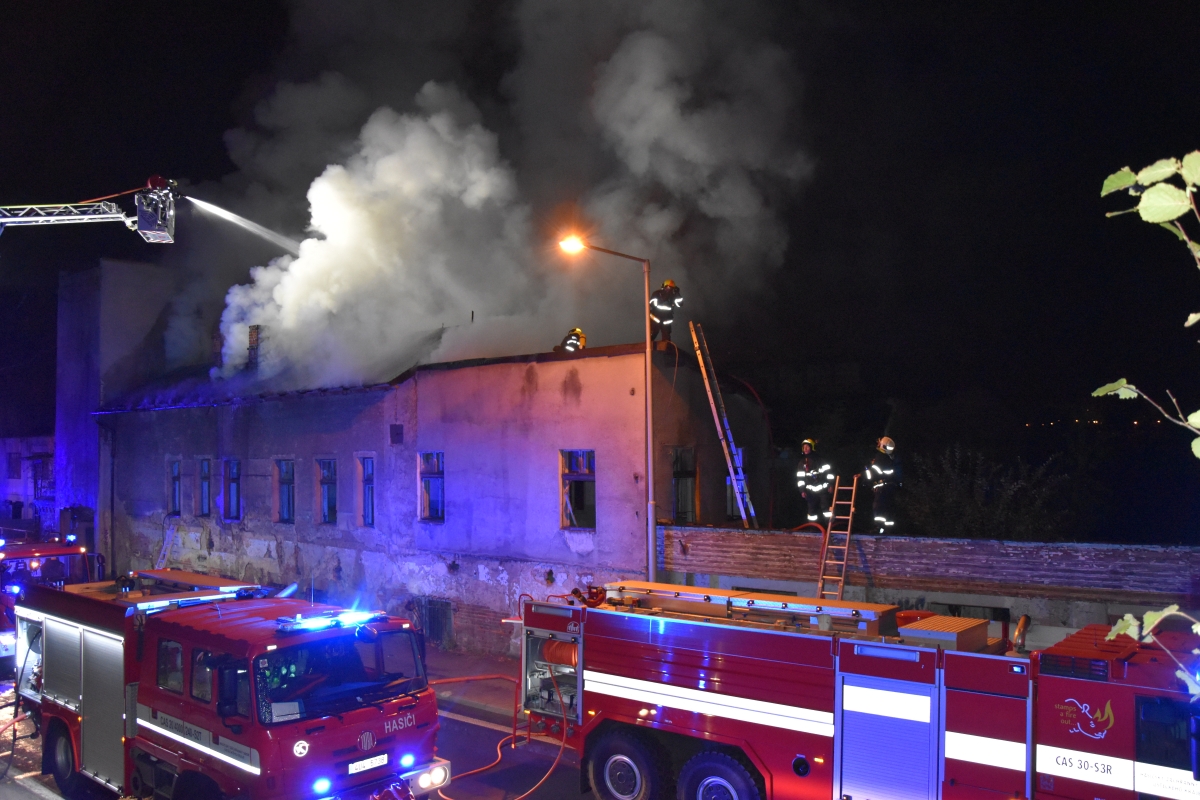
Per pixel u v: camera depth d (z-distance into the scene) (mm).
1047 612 10211
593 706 8562
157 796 7703
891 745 6758
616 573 14109
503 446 15789
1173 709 5656
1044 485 15289
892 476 13180
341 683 7352
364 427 18359
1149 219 1976
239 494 21578
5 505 30297
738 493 14633
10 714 12531
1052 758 6062
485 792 9250
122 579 9969
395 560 17562
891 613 7566
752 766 7574
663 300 14672
